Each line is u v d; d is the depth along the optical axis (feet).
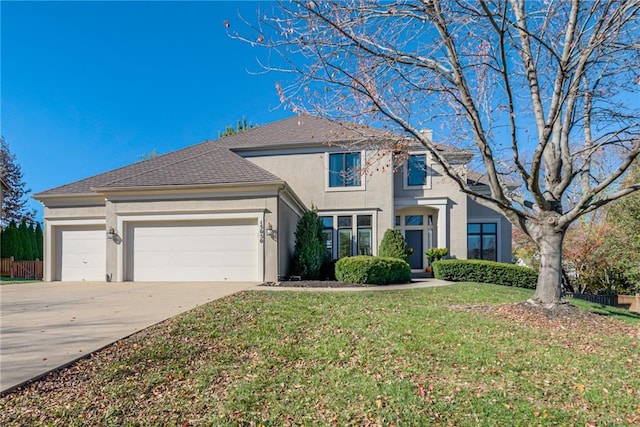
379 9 21.13
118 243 43.14
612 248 53.57
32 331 19.58
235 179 42.22
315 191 58.08
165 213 42.75
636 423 11.26
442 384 13.55
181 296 30.96
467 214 61.26
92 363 15.10
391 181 56.44
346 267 41.47
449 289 36.65
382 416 11.30
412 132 24.07
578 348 17.98
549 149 26.55
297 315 23.29
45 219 49.29
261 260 41.24
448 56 23.27
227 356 16.16
